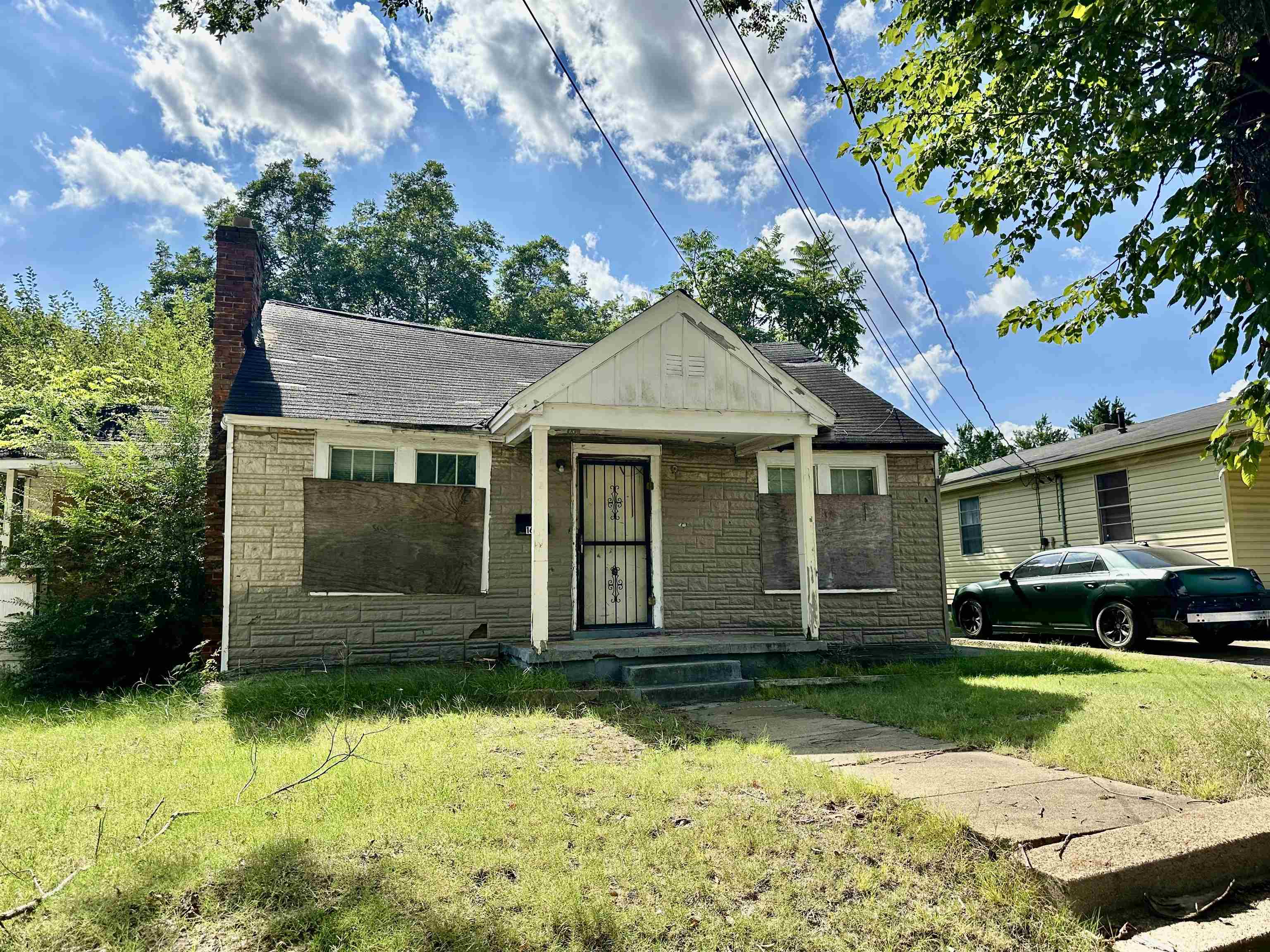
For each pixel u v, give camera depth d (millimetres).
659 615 10586
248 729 6273
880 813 4008
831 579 11344
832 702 7484
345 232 39281
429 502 9742
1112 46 5070
